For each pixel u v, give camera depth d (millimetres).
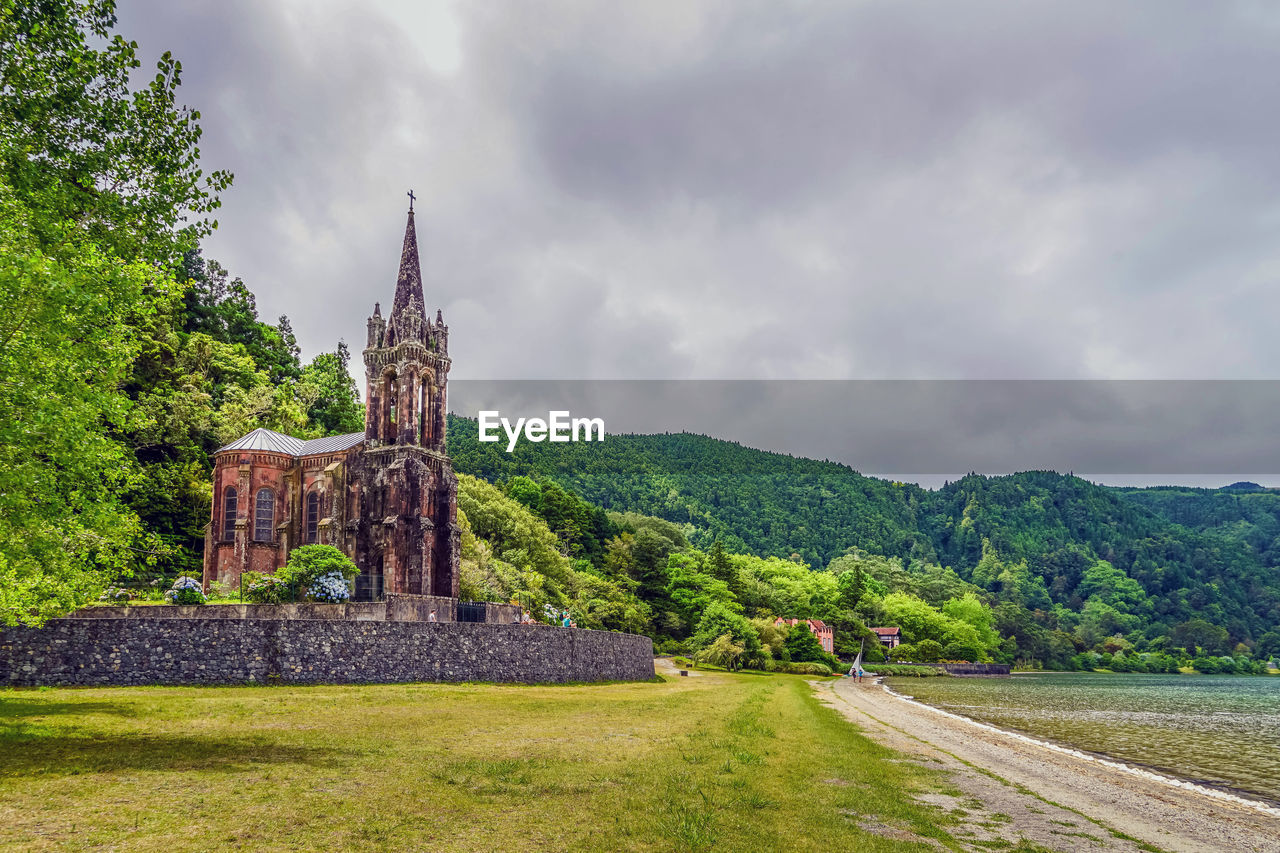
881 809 21766
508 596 89938
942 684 124688
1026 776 31828
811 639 134375
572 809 19094
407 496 72875
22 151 23703
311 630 44969
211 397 92125
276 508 72125
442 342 80188
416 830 16859
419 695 42500
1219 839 23719
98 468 24219
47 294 19984
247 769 21750
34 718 28906
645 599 144125
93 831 15656
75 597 25516
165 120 27125
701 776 23703
